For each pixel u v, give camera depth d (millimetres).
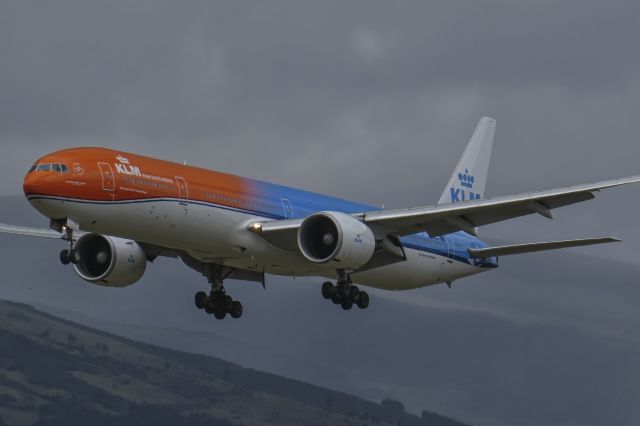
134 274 69375
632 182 61750
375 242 68688
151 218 61656
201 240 64875
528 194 64188
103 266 70250
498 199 64938
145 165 62094
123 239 69062
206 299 74375
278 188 69750
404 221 67000
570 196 63656
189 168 64812
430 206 66625
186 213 62844
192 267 72500
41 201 58406
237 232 65562
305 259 68375
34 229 72188
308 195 71812
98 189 59344
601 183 62250
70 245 60531
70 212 59188
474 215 67688
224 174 66750
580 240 70562
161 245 66062
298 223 65125
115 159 60844
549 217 65312
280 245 67000
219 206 64500
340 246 63031
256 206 66750
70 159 59375
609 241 69812
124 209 60469
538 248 73188
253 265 69188
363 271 73688
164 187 61969
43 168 58812
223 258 67812
